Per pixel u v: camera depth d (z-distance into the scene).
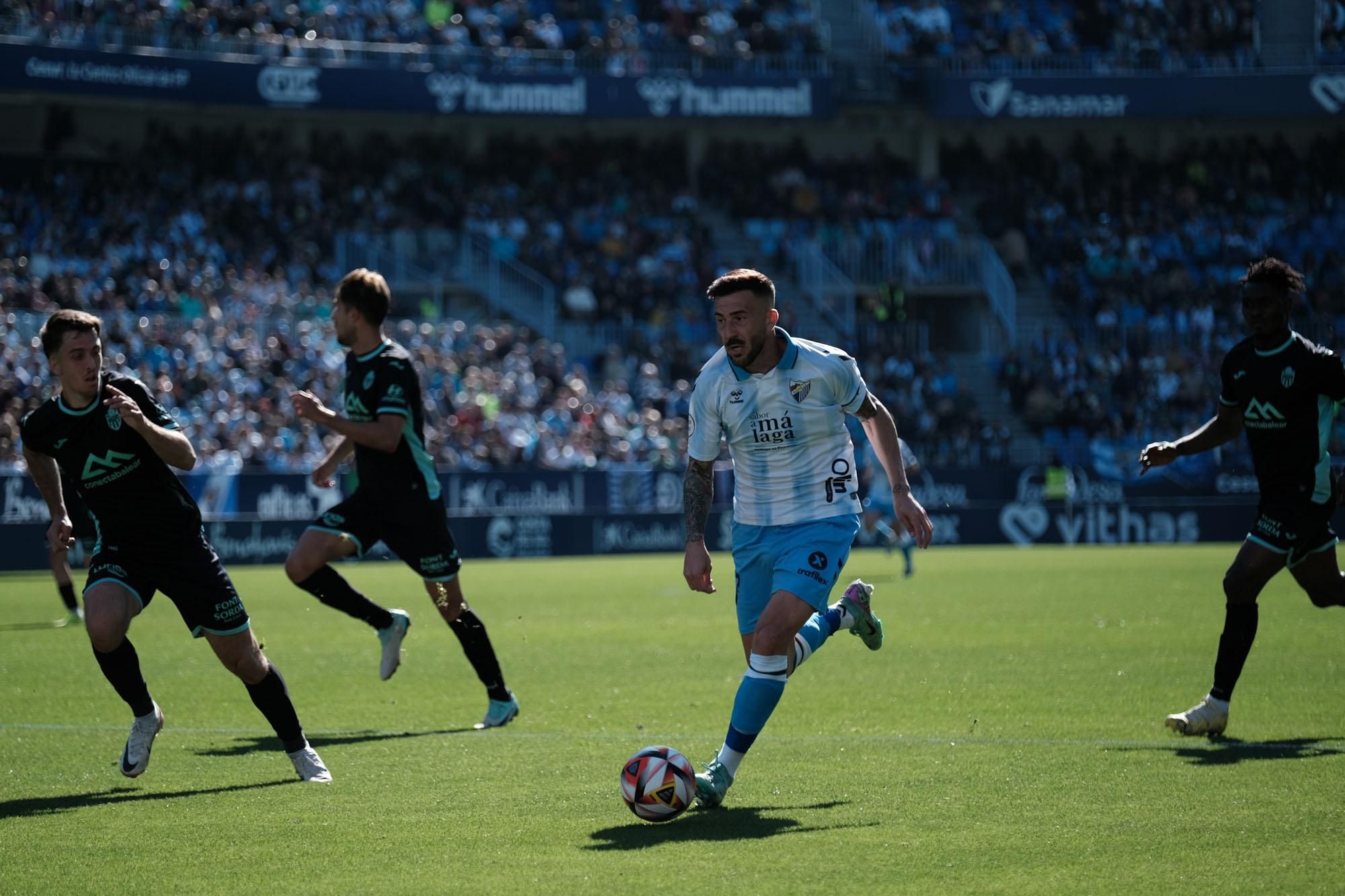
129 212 102.94
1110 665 32.12
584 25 125.00
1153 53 126.19
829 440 18.27
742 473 18.56
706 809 17.58
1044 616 44.88
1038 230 122.56
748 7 128.62
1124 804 17.61
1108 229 122.12
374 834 16.45
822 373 17.98
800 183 123.75
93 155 113.00
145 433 18.16
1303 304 116.38
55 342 18.41
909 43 129.12
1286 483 22.69
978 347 121.44
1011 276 120.69
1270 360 22.50
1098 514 97.19
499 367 100.12
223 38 110.75
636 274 114.00
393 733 24.06
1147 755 21.02
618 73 118.25
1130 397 110.00
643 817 16.70
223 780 19.94
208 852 15.66
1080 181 126.06
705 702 27.30
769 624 17.59
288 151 120.25
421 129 123.19
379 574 72.19
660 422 99.56
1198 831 16.16
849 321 114.38
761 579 18.48
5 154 109.62
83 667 33.53
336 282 105.62
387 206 113.00
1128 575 63.72
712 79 119.88
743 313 17.58
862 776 19.56
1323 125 130.62
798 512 18.20
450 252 110.12
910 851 15.33
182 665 34.19
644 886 14.03
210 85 108.25
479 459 91.06
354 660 35.34
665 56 121.56
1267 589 54.44
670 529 92.06
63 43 104.56
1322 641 36.41
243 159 113.00
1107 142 132.38
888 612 46.56
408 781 19.72
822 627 19.25
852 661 33.56
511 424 94.62
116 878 14.64
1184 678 29.86
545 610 49.69
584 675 31.91
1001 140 132.62
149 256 99.31
